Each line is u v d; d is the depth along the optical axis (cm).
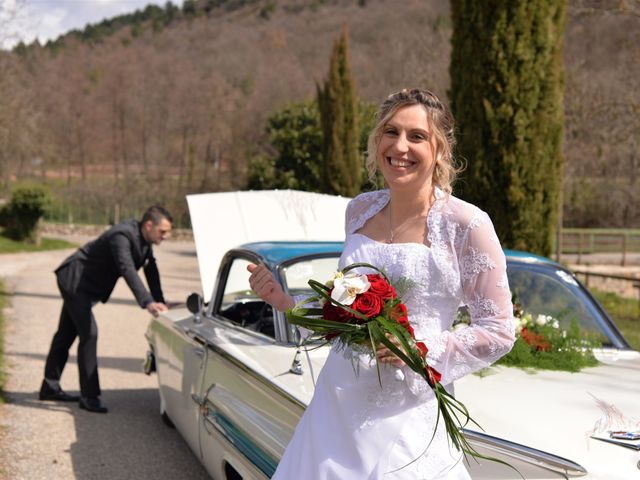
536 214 717
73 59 8044
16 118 2775
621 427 255
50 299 1294
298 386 298
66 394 624
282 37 9906
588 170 3578
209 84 6788
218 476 380
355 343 204
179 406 468
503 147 711
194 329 454
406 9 8481
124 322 1066
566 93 1812
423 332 213
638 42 1698
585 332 390
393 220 228
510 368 327
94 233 4084
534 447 238
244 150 5653
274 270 390
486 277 210
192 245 3675
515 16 699
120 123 6738
